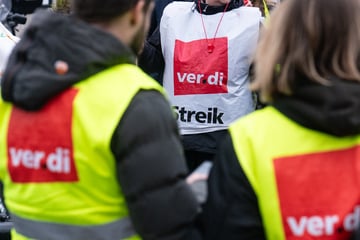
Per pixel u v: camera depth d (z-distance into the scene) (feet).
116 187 7.60
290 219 7.18
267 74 7.35
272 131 7.32
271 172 7.20
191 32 15.03
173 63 15.16
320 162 7.20
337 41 7.18
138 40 8.10
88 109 7.47
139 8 7.86
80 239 7.73
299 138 7.24
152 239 7.45
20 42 7.86
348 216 7.17
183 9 15.24
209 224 7.41
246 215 7.23
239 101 15.07
